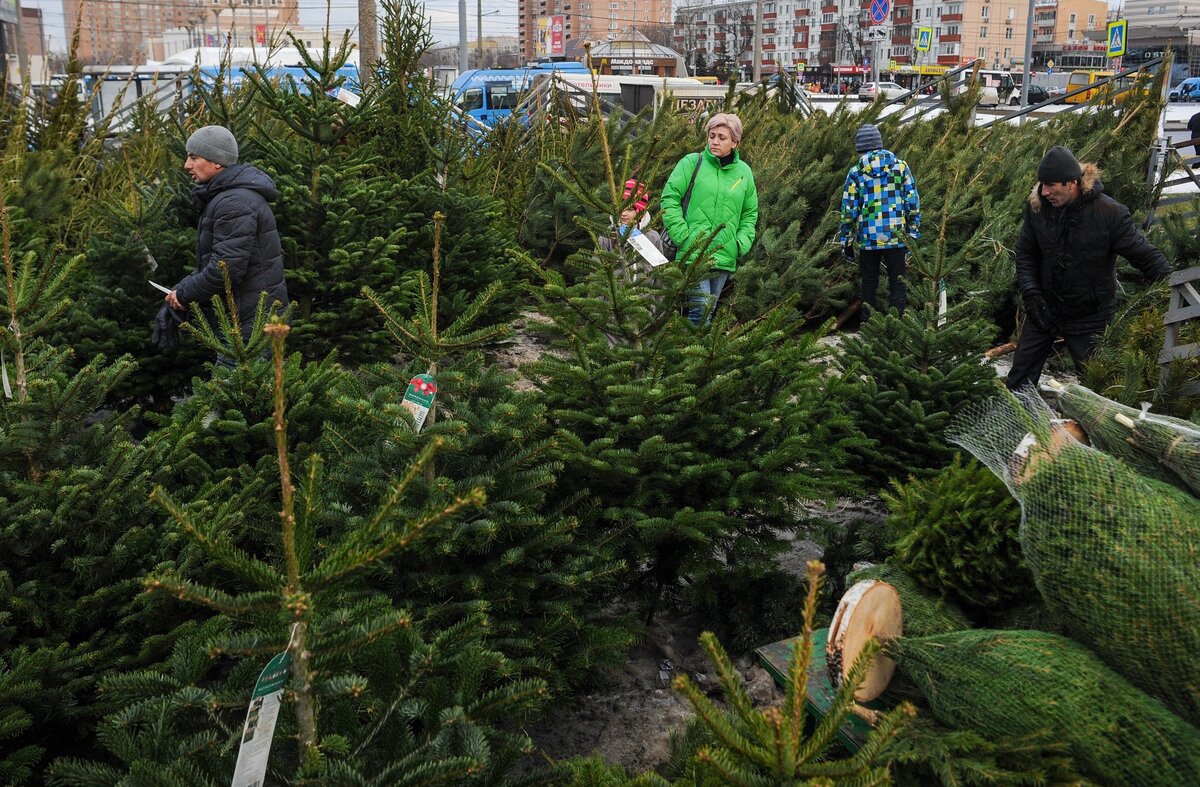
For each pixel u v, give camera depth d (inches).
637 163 356.8
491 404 128.6
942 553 110.2
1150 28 1872.5
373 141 288.0
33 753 99.1
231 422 144.2
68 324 212.4
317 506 82.7
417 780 82.0
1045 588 93.7
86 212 293.9
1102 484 93.9
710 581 151.5
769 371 147.8
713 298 159.8
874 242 300.0
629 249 166.7
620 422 142.6
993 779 84.8
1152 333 200.5
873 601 99.8
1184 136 595.2
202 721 97.2
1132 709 84.7
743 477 138.6
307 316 247.3
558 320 151.3
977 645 93.3
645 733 133.0
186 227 252.2
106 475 116.4
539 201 345.1
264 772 78.1
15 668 99.8
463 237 265.6
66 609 109.1
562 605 125.3
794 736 73.0
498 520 119.5
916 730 92.4
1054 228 217.5
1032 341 230.8
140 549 115.0
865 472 182.2
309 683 79.1
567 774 96.7
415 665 92.8
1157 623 85.7
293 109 246.1
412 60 317.1
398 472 121.1
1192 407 170.9
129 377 219.8
